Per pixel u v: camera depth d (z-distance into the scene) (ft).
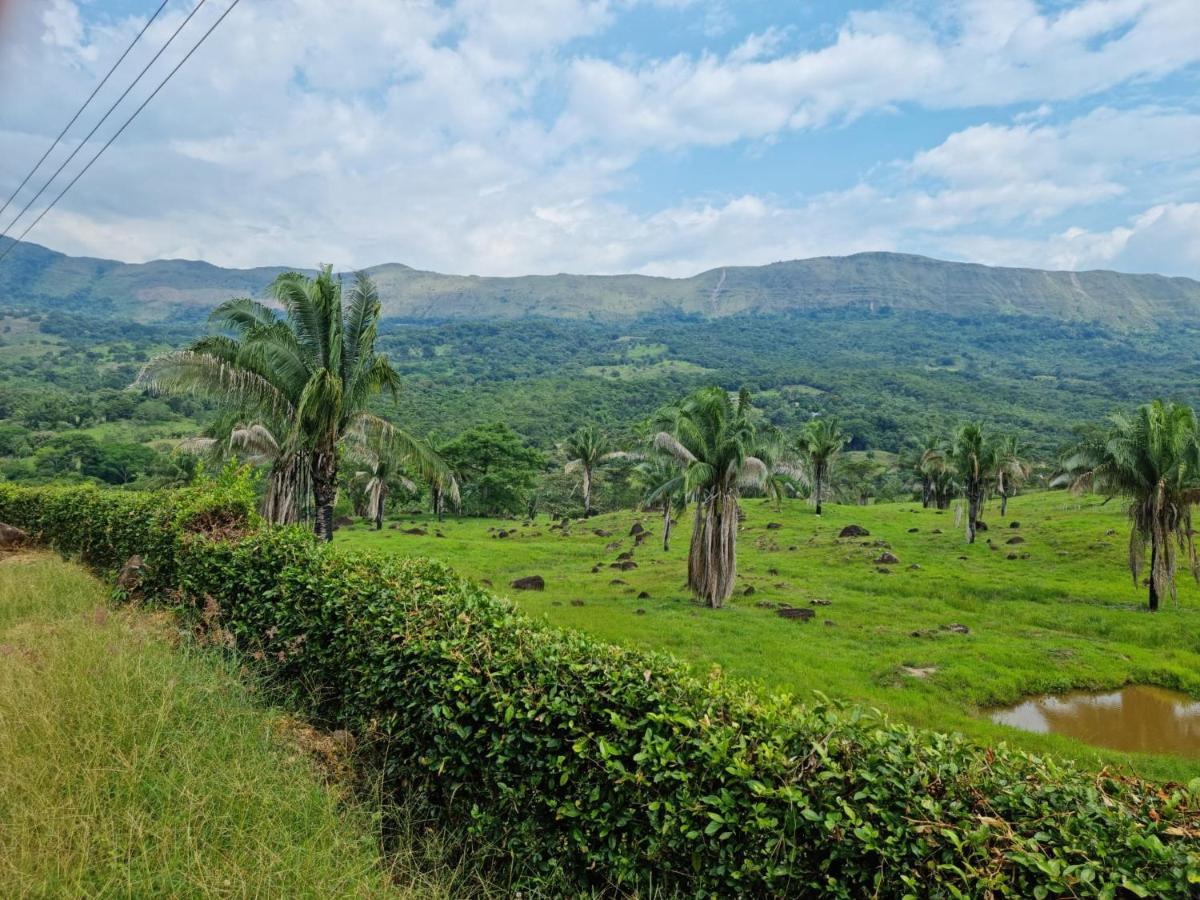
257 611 29.25
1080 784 11.40
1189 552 91.35
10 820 13.88
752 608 89.97
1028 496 241.96
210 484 47.78
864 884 11.15
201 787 15.65
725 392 90.74
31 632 27.99
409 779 18.63
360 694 21.31
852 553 132.87
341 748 20.99
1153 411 90.48
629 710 14.75
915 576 112.57
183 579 35.12
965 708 56.70
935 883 10.46
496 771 15.92
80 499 53.21
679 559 133.80
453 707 17.25
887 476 351.46
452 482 61.82
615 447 254.27
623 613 83.76
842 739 12.66
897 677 61.46
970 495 148.97
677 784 13.24
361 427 56.08
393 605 21.66
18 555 53.88
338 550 29.48
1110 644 75.97
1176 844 9.57
